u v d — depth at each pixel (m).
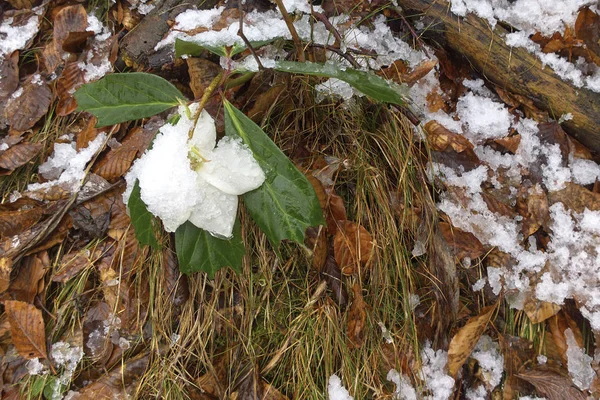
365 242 0.70
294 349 0.70
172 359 0.70
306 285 0.71
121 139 0.72
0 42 0.73
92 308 0.71
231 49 0.64
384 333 0.70
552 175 0.71
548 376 0.69
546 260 0.70
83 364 0.70
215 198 0.62
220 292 0.71
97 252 0.71
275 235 0.63
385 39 0.72
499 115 0.71
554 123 0.71
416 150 0.71
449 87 0.73
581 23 0.70
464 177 0.71
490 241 0.70
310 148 0.72
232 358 0.70
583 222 0.69
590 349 0.69
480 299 0.71
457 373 0.70
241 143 0.62
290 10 0.71
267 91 0.69
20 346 0.69
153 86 0.62
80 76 0.72
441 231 0.70
